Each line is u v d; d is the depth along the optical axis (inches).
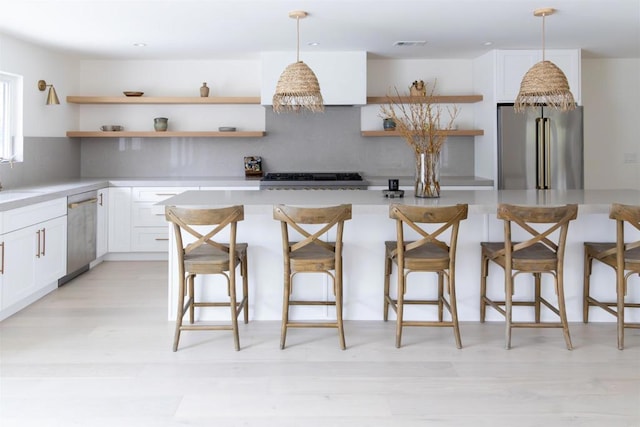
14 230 153.1
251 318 151.6
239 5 153.9
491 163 226.4
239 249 140.1
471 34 193.6
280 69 226.4
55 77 225.0
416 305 151.0
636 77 248.2
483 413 98.3
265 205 136.0
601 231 149.3
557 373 115.8
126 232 229.6
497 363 121.4
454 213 126.0
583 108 227.5
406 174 251.0
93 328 144.9
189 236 150.0
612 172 251.6
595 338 137.3
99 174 251.9
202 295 151.3
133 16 165.3
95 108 249.4
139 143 251.4
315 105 158.2
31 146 207.5
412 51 226.5
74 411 99.0
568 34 194.1
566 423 94.7
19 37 193.0
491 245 144.2
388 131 239.9
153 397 104.7
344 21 173.2
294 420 95.9
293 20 171.8
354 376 114.6
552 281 149.9
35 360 122.6
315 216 125.6
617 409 99.7
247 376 114.6
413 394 106.0
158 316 155.6
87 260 207.9
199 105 250.8
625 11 163.2
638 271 129.1
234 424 94.5
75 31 184.7
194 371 117.0
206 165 252.7
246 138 251.6
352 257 150.5
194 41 203.9
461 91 248.7
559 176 217.8
